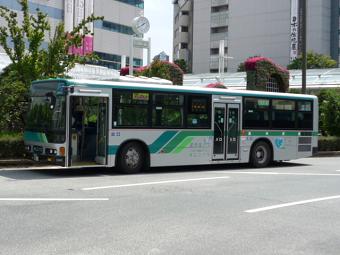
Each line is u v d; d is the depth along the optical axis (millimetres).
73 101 14523
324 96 30812
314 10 96562
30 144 15539
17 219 8344
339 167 19656
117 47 83000
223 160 17859
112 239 7211
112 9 81312
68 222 8211
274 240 7461
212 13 112000
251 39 105312
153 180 13984
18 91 18578
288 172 17266
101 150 15242
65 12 70688
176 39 126812
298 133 20266
